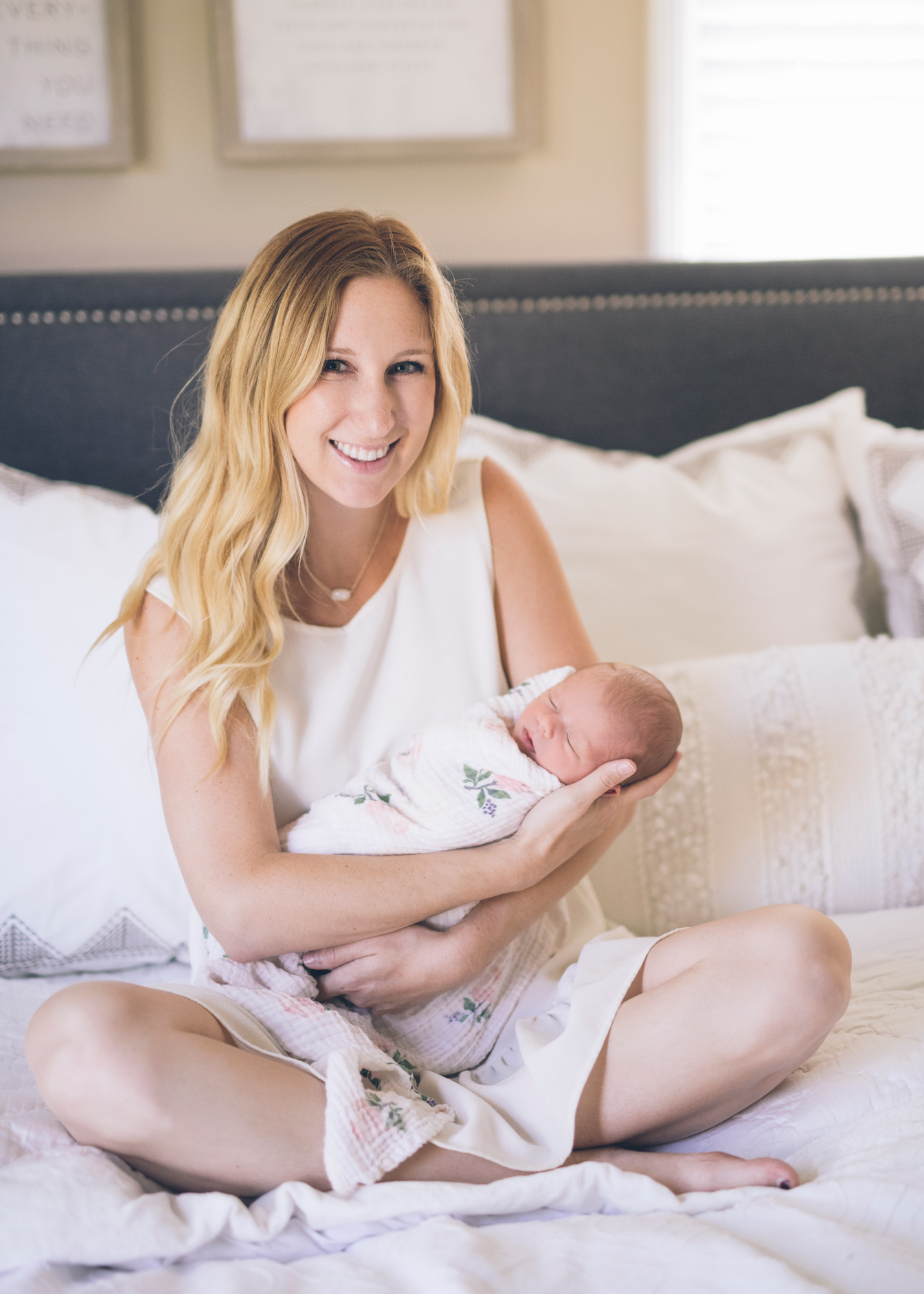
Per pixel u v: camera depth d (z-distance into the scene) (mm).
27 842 1438
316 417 1217
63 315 1975
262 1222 914
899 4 2193
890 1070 1085
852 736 1520
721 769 1504
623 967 1137
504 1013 1220
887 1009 1198
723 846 1488
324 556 1359
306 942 1129
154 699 1259
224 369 1263
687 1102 1064
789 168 2256
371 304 1203
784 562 1858
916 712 1539
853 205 2283
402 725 1365
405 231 1271
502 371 2098
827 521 1913
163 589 1296
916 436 1964
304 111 2115
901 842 1493
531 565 1455
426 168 2203
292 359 1195
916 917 1447
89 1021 950
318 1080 1005
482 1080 1179
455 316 1317
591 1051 1067
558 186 2230
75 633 1514
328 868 1138
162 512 1353
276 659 1301
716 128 2232
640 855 1494
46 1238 864
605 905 1492
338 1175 940
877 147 2256
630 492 1887
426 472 1396
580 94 2207
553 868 1191
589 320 2102
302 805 1308
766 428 2033
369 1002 1162
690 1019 1053
